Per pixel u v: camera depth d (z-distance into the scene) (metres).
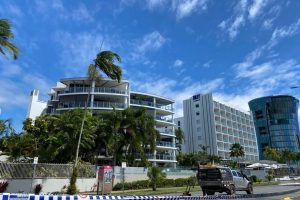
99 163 46.47
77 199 7.33
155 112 63.75
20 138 32.78
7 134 32.09
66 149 30.72
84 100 56.72
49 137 30.59
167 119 66.38
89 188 27.69
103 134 35.84
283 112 159.50
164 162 59.62
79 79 56.03
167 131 63.88
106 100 58.41
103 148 37.38
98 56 25.38
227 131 104.44
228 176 20.83
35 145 33.44
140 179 35.28
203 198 12.23
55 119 34.00
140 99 64.06
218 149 96.94
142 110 39.41
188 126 106.81
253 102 171.50
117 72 25.95
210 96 102.69
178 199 10.70
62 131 30.95
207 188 20.59
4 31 18.56
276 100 161.00
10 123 32.22
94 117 35.97
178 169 44.59
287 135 155.88
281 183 48.56
